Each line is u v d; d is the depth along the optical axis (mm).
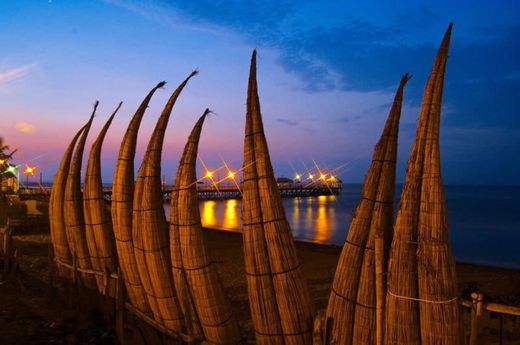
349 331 4012
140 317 6121
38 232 19172
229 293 10367
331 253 17094
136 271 6172
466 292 7871
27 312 7699
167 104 5969
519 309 3525
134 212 5836
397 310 3604
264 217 4562
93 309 7203
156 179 5754
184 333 5492
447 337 3459
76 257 7547
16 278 9820
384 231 4031
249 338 7277
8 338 6473
